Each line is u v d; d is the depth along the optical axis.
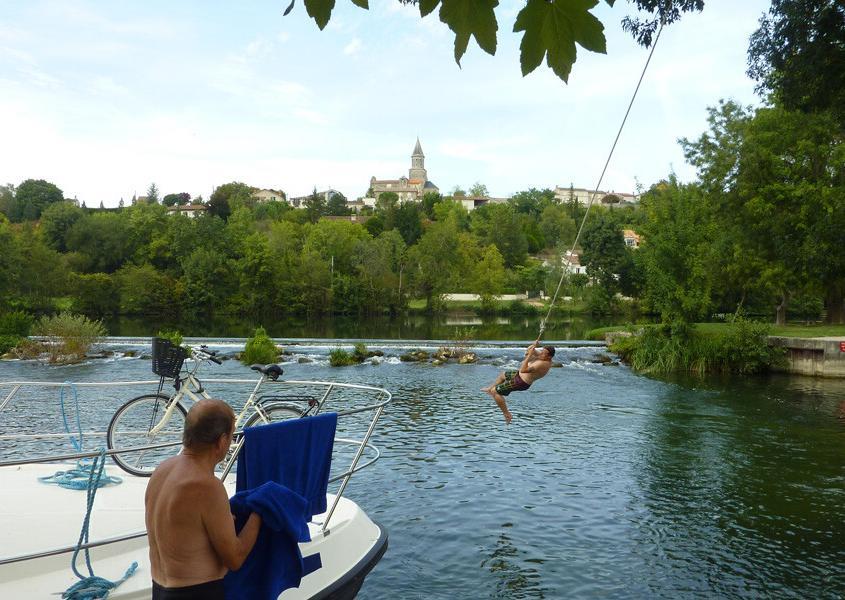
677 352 31.52
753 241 38.97
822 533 10.23
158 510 3.54
